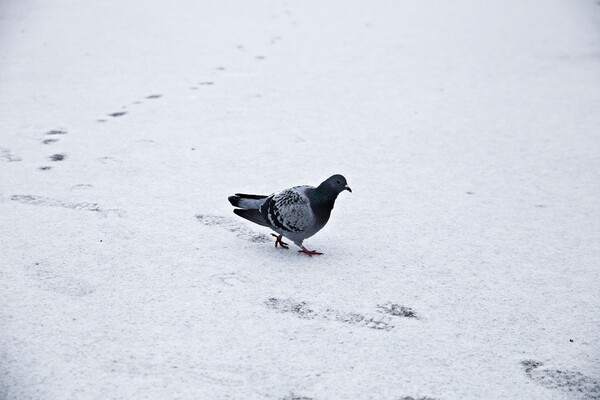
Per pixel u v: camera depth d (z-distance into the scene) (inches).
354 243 243.1
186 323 188.2
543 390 168.2
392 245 242.2
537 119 390.3
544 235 253.6
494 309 203.6
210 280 211.9
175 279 211.3
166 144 331.9
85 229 242.1
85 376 163.2
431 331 191.2
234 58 498.3
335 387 164.9
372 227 256.2
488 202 281.7
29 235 235.1
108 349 174.6
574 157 334.6
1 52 480.1
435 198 284.0
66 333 180.2
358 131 364.2
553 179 307.7
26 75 430.0
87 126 350.0
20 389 156.5
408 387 166.6
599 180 307.3
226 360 172.9
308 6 703.7
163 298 200.2
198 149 327.3
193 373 167.2
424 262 230.4
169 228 246.5
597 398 166.2
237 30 584.1
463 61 512.4
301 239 227.5
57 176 287.1
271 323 190.4
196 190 280.8
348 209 271.1
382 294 208.7
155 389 160.4
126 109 380.2
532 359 180.9
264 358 174.6
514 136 362.9
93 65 460.8
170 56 494.6
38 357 169.0
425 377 170.7
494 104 416.8
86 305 194.5
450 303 205.8
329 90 436.1
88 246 229.8
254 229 251.1
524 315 201.3
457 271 225.3
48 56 475.5
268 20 628.4
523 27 622.8
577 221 266.1
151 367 168.4
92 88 413.1
